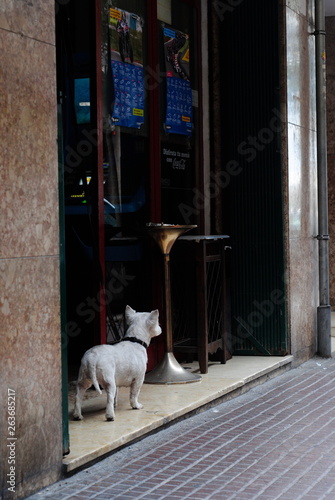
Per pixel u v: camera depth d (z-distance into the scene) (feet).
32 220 14.87
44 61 15.20
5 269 14.15
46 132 15.25
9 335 14.23
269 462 16.78
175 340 26.53
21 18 14.56
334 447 17.94
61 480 15.65
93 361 18.72
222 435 18.94
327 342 30.68
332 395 23.67
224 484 15.35
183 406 20.44
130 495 14.74
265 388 24.81
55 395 15.56
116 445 17.25
